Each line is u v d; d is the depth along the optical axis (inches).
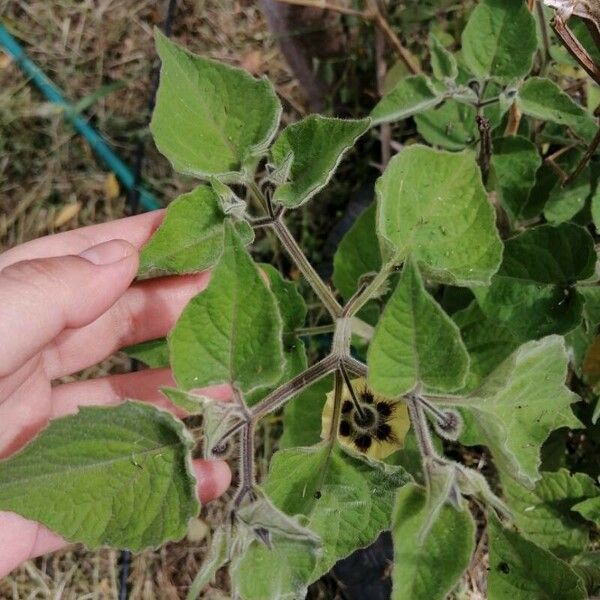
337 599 11.6
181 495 5.2
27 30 15.6
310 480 6.3
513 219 8.9
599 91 9.8
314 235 13.1
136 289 8.5
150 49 15.2
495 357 8.3
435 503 5.0
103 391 8.8
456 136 9.8
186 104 6.4
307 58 12.2
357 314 9.5
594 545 8.9
